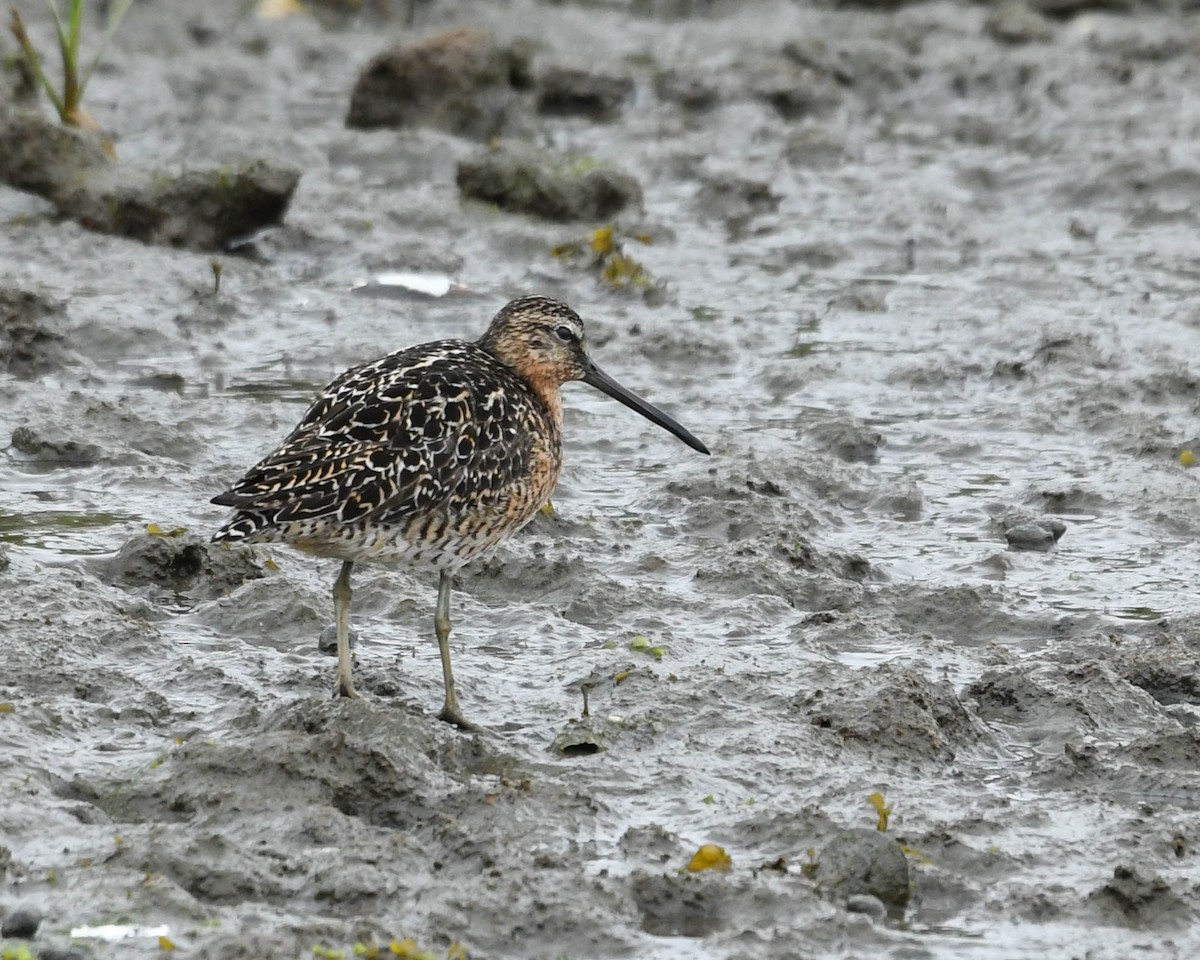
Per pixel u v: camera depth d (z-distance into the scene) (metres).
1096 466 16.66
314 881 8.93
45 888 8.73
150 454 16.05
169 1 35.88
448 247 22.56
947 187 26.94
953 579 14.14
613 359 19.27
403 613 12.91
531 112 29.39
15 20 23.77
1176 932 9.03
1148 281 22.52
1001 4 38.50
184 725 10.80
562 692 11.62
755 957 8.60
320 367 18.69
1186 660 12.25
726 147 29.06
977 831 9.93
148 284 20.70
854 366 19.23
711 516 15.02
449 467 10.89
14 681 11.14
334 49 34.59
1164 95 31.77
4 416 16.42
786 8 38.66
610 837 9.74
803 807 9.97
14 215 22.22
